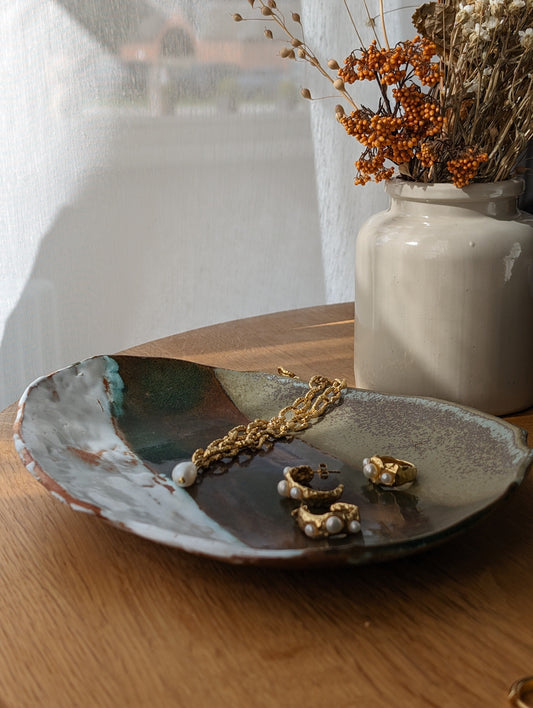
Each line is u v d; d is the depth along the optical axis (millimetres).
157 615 478
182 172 1205
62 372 616
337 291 1356
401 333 643
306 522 499
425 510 526
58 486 507
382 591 490
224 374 665
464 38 587
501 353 640
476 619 471
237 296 1300
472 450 561
